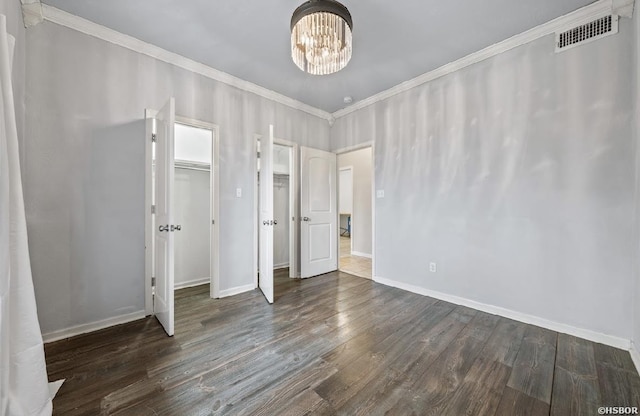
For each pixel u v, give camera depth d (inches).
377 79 121.0
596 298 76.9
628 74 72.2
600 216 76.3
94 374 61.5
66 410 50.5
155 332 82.9
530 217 88.7
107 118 88.8
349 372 62.5
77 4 77.0
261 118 130.7
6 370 41.5
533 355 69.7
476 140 101.5
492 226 97.3
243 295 117.3
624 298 72.6
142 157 95.7
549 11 79.4
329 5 61.4
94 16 82.0
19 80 69.7
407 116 124.6
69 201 81.9
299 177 148.0
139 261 94.6
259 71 115.0
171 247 80.7
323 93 135.5
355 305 105.1
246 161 125.0
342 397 54.4
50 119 78.9
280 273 155.8
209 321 90.4
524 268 90.0
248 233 125.4
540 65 86.9
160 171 89.5
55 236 79.5
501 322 89.7
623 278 72.7
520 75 91.0
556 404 52.5
